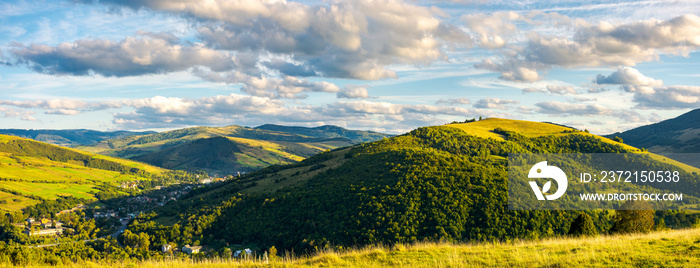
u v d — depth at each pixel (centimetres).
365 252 2477
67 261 2819
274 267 2216
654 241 2330
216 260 2488
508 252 2292
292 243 9950
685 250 2044
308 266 2180
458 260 2138
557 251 2266
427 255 2314
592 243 2408
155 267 2348
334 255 2377
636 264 1895
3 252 2773
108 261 2673
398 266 2111
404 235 8975
